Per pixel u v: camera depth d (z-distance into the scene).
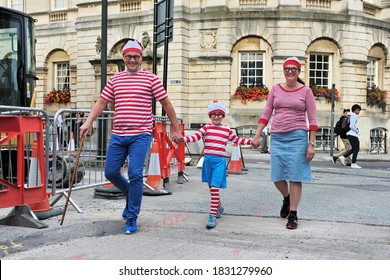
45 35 27.34
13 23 8.13
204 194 7.99
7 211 6.35
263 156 18.80
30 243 4.77
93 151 7.59
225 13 21.77
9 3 28.45
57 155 6.93
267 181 9.94
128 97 5.30
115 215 6.14
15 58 8.13
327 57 22.56
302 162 5.53
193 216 6.14
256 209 6.71
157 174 7.90
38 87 27.42
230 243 4.86
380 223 5.82
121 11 23.92
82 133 5.40
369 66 23.92
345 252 4.56
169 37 10.66
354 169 13.85
